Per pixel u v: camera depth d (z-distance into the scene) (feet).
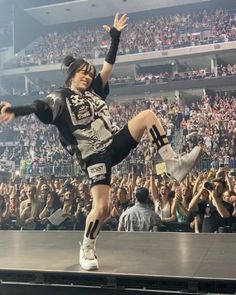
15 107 9.26
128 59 90.02
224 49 82.33
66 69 10.85
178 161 9.93
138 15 100.27
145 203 18.34
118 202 24.62
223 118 70.28
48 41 103.96
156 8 97.76
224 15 89.66
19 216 25.71
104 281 9.97
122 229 18.22
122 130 10.53
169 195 22.33
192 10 95.76
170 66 91.56
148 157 52.90
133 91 84.38
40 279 10.34
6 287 10.48
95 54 92.63
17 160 73.92
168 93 83.76
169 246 13.48
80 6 98.94
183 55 86.02
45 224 24.91
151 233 16.34
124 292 9.64
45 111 9.78
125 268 10.32
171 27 92.43
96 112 10.42
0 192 34.47
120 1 95.86
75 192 25.95
